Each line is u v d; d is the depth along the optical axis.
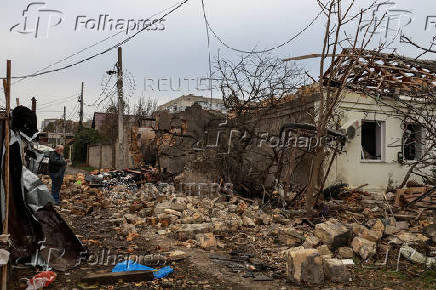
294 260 4.69
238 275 4.93
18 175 4.78
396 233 6.76
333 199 10.34
